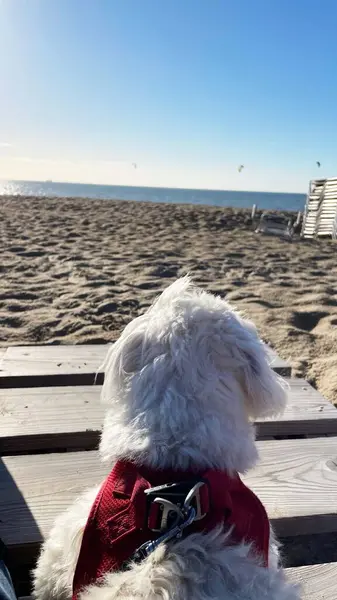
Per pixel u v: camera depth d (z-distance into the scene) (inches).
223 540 12.8
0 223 135.9
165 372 14.9
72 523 16.0
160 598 11.6
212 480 13.4
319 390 37.8
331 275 83.8
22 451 26.6
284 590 12.9
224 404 14.8
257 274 80.5
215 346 15.3
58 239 111.3
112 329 49.8
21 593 19.4
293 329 50.1
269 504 22.5
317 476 24.7
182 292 17.1
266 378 15.5
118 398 15.7
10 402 29.8
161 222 160.4
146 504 13.0
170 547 12.5
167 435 14.2
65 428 27.1
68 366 35.2
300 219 208.5
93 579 13.1
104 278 72.6
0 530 20.4
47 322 51.4
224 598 11.7
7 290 63.9
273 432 28.8
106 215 175.9
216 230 151.3
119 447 14.5
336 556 22.3
